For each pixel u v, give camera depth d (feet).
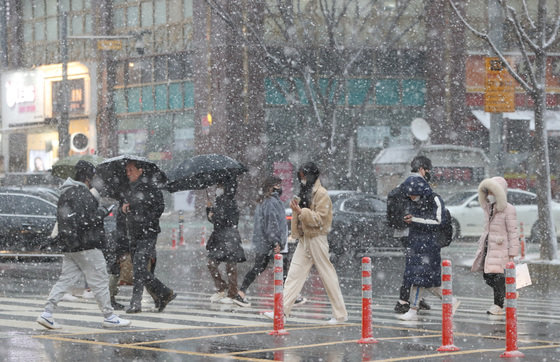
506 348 56.44
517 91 295.69
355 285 120.47
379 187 263.49
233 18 288.71
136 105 329.11
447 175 252.42
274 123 297.33
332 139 235.40
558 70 304.30
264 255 90.79
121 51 332.39
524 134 291.38
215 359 53.98
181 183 91.20
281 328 65.72
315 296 104.73
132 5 330.54
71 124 343.05
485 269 84.02
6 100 364.38
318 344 60.85
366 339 61.31
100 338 63.10
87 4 341.62
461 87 299.58
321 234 72.69
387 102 302.25
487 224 84.48
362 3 294.05
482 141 301.02
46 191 153.38
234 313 82.74
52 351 56.59
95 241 67.46
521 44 136.98
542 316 86.38
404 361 53.78
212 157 92.73
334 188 239.91
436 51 299.99
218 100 297.74
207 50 301.02
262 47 237.04
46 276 130.82
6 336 63.67
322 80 292.61
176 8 318.65
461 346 61.05
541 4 136.87
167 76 320.70
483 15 302.45
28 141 363.35
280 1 249.34
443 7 299.38
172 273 140.26
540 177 135.85
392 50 299.79
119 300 97.09
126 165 81.66
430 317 81.51
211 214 92.79
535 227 202.18
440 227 78.54
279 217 90.12
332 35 240.53
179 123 317.63
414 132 271.69
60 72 347.77
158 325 71.36
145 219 80.84
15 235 148.05
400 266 153.07
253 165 294.46
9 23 362.53
